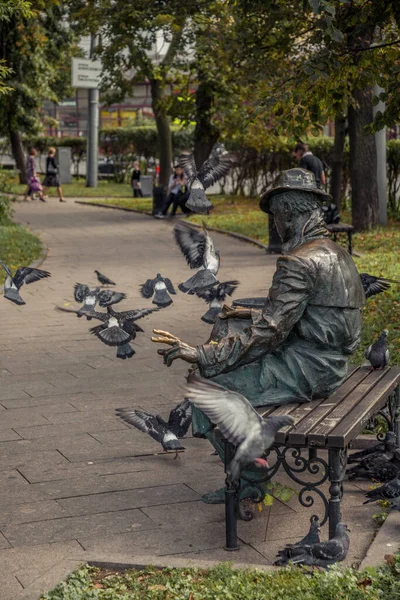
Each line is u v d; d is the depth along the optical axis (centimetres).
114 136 4653
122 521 614
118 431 820
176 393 949
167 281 782
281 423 476
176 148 4306
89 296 784
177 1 2255
